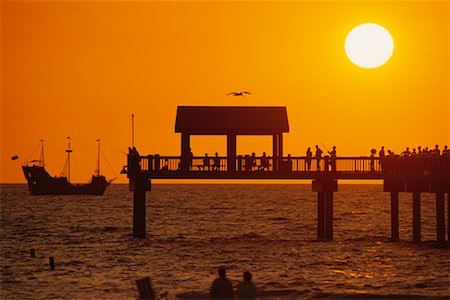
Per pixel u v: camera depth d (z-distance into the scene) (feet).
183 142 631.97
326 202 633.61
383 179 615.57
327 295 402.93
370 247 618.44
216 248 629.10
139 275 480.23
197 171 615.57
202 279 463.42
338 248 613.93
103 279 466.29
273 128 631.56
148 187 633.61
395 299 391.24
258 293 409.08
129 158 625.82
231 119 637.30
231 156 617.21
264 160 617.62
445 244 582.76
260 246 643.04
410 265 513.86
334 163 616.39
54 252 612.70
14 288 437.99
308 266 514.27
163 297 398.83
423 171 560.61
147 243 649.20
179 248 629.10
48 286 443.73
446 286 434.30
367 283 444.96
